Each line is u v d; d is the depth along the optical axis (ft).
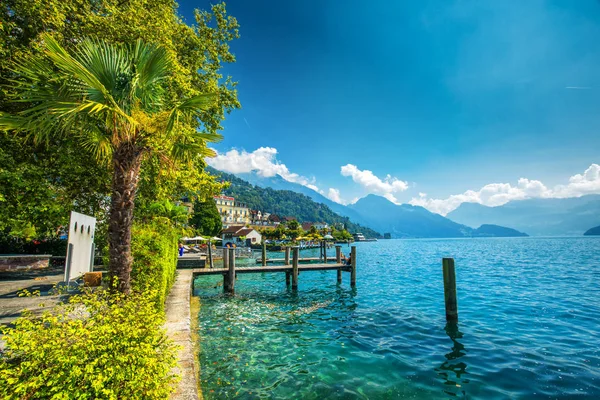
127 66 21.79
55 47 17.63
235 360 24.85
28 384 8.47
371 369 23.39
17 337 9.71
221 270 59.16
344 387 20.47
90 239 31.40
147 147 22.22
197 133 23.25
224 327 34.35
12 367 9.87
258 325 35.35
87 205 51.37
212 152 24.45
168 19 45.47
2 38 32.55
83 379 9.23
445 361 24.99
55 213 46.21
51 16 35.01
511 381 21.43
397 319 38.14
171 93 41.57
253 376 21.97
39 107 19.19
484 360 25.16
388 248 322.34
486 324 35.68
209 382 20.90
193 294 56.65
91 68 20.30
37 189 40.27
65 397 8.45
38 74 19.26
